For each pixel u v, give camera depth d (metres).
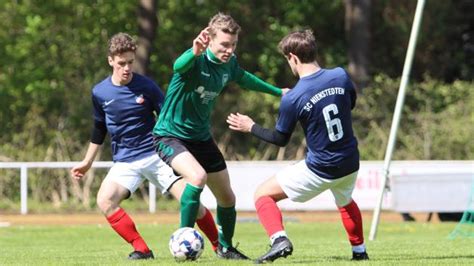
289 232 37.56
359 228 17.86
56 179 56.25
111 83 19.27
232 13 70.75
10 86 64.50
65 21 67.38
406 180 43.97
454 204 43.00
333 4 71.88
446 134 59.09
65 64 66.06
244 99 64.19
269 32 70.38
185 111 17.81
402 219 45.81
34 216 50.62
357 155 16.89
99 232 37.28
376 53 73.50
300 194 17.00
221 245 19.33
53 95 63.44
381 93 62.00
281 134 16.67
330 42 73.62
